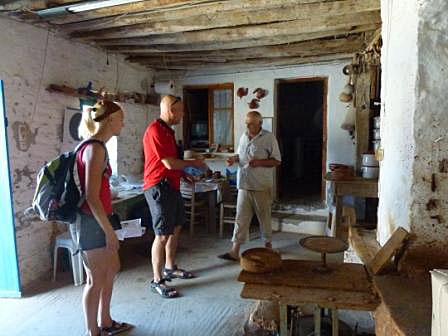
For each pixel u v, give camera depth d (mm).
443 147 1463
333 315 1558
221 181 4734
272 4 2623
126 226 2891
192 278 3178
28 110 3076
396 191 1722
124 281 3137
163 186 2750
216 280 3135
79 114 3709
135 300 2768
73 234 1952
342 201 3689
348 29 3389
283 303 1520
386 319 1372
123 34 3428
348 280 1636
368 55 3877
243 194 3533
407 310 1235
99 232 1938
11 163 2900
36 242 3166
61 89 3346
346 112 4637
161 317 2506
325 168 4871
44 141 3268
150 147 2744
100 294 2160
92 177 1839
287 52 4258
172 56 4605
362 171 3869
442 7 1399
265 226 3600
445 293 903
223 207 4512
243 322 2428
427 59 1447
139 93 5055
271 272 1740
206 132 5578
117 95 4336
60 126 3477
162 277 2979
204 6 2752
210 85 5371
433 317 990
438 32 1424
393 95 1814
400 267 1564
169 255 3166
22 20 2973
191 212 4500
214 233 4648
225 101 5383
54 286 3023
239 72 5152
